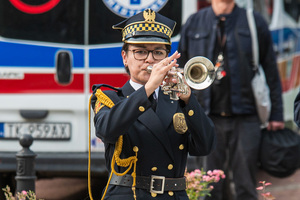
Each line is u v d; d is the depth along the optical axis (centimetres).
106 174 1755
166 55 941
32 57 1791
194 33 1686
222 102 1653
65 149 1784
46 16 1795
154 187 917
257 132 1675
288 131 1747
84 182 2102
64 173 1758
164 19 942
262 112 1678
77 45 1789
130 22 934
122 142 915
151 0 1778
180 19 1778
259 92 1658
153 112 923
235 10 1675
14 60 1794
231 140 1673
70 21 1791
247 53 1659
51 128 1786
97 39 1789
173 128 930
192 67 895
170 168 926
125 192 923
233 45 1653
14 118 1797
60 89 1786
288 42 2283
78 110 1780
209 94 1648
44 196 1855
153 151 917
